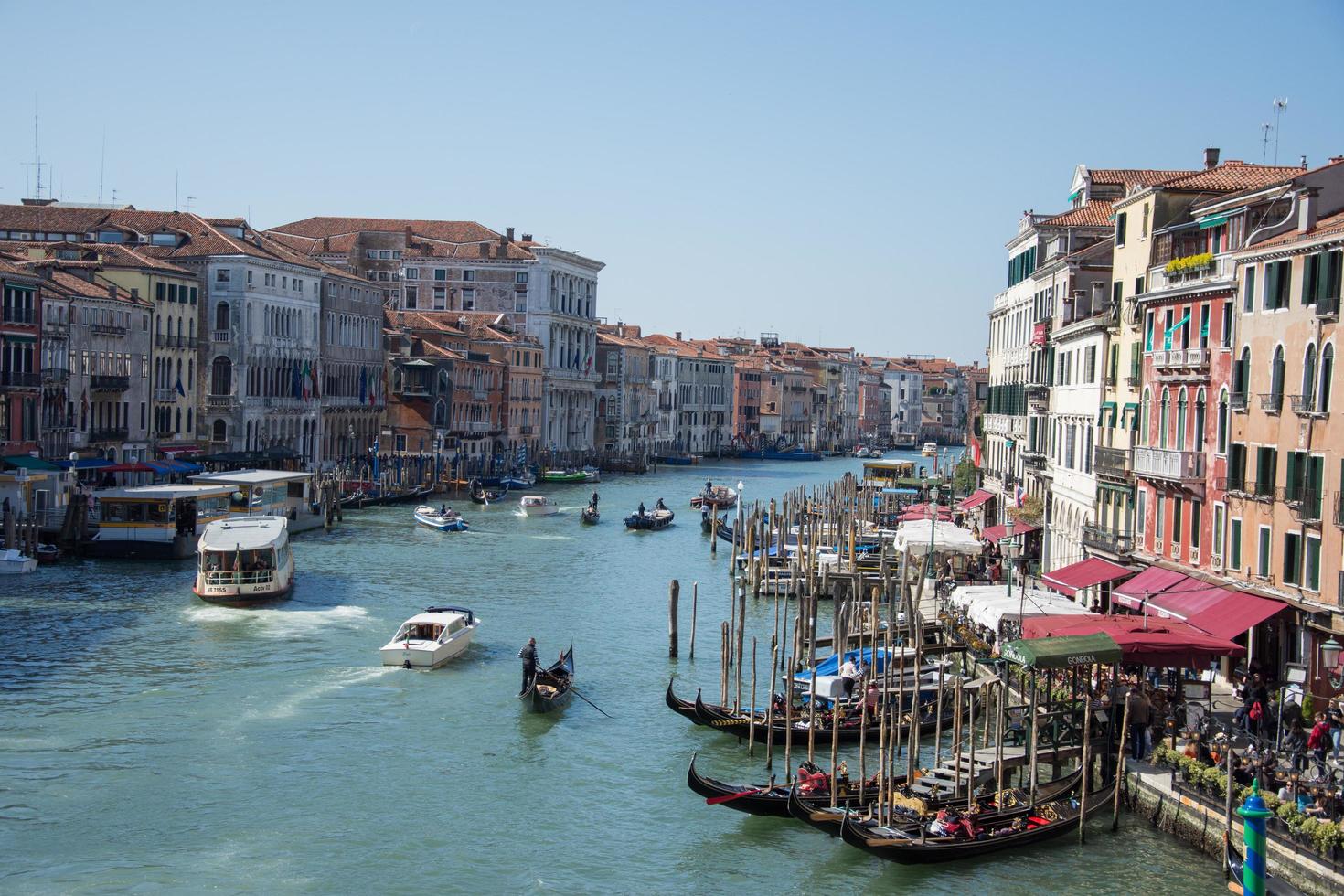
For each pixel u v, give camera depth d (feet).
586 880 88.89
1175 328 129.90
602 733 118.21
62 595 169.48
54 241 293.84
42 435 225.97
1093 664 99.40
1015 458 215.31
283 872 88.53
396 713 122.52
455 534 249.96
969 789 96.68
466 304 439.63
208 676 132.67
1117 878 87.04
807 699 123.95
